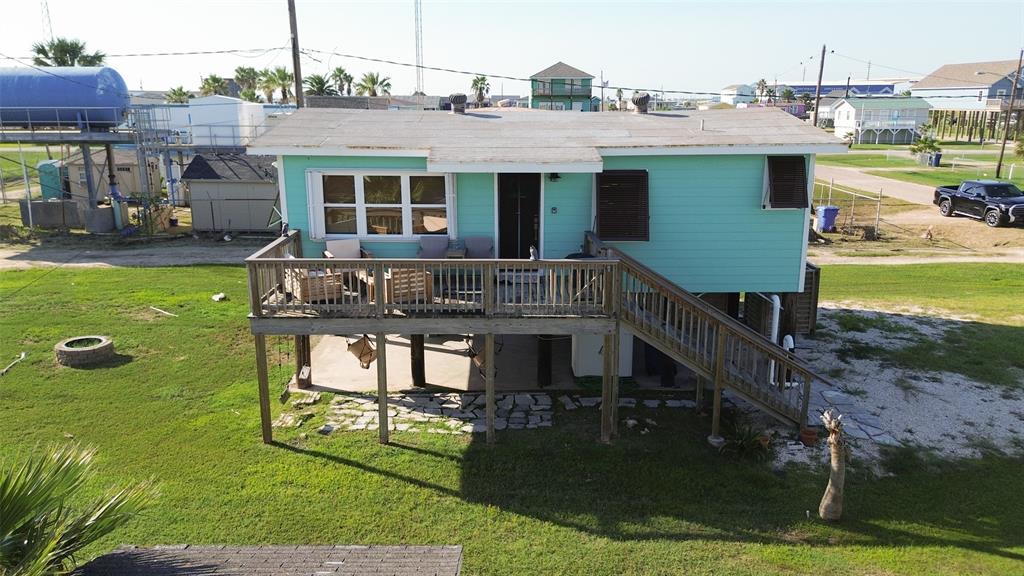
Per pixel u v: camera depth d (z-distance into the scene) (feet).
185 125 130.52
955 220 115.96
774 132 48.08
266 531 32.68
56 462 19.95
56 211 109.19
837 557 31.09
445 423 44.06
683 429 43.39
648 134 48.49
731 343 42.11
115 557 23.67
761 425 43.96
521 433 42.63
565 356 55.77
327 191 46.85
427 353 56.65
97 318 63.00
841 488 33.32
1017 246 98.73
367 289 40.01
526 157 41.52
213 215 105.50
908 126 292.81
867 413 45.57
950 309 68.95
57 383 48.85
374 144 44.88
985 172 176.86
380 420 40.86
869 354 56.39
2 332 58.90
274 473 37.81
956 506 35.01
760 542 32.24
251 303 39.01
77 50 153.38
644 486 36.81
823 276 83.25
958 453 40.32
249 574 22.62
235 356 55.01
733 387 41.78
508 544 31.99
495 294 39.75
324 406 46.50
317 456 39.70
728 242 47.70
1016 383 50.49
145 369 51.83
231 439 41.47
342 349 57.82
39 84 101.71
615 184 45.24
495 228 47.29
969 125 281.74
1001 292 75.25
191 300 69.21
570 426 43.62
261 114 144.46
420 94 161.58
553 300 39.58
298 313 39.52
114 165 123.03
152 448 40.19
